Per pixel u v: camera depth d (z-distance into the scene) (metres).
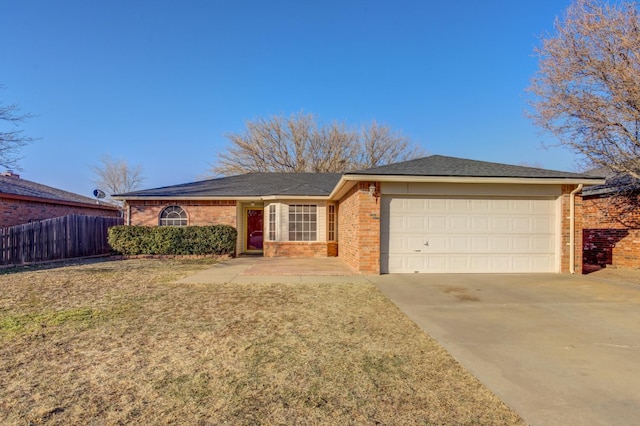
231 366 3.54
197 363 3.61
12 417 2.60
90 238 14.94
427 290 7.43
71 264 12.05
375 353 3.92
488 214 9.79
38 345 4.11
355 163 31.41
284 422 2.56
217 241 14.16
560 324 5.05
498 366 3.57
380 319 5.27
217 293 7.10
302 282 8.37
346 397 2.93
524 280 8.63
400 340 4.35
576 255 9.73
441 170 9.73
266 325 4.93
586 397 2.93
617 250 11.29
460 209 9.77
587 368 3.52
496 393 3.00
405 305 6.14
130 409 2.72
